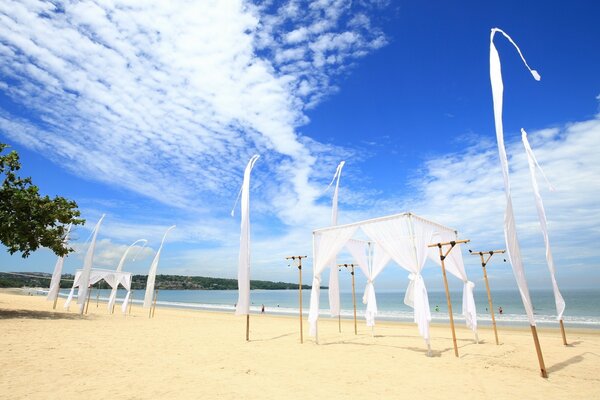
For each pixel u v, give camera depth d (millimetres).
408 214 9734
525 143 10836
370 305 13172
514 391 6074
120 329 14086
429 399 5660
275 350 10117
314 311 11453
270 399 5531
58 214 16203
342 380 6805
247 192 12719
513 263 6953
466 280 11766
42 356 8164
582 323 23516
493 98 7418
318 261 11625
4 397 5297
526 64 7055
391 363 8383
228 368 7648
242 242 12320
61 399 5273
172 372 7156
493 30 7641
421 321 9281
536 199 10812
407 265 9727
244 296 12047
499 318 28469
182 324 17766
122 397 5445
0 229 14008
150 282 23500
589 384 6480
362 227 10688
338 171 14672
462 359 8812
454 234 11883
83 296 19016
